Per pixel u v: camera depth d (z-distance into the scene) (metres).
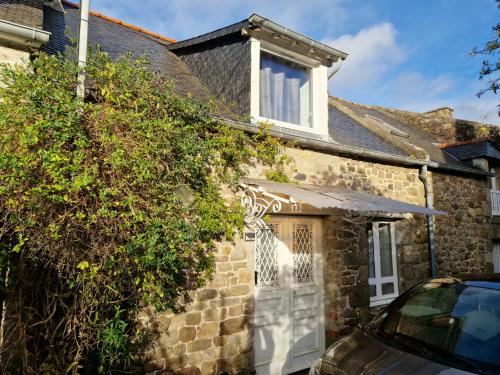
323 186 6.52
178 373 4.69
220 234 5.25
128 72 4.09
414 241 8.25
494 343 2.94
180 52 7.84
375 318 4.00
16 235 3.24
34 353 3.51
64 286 3.49
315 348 6.51
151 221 3.34
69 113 3.11
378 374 2.88
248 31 6.24
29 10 5.09
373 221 7.76
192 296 4.90
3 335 3.46
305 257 6.63
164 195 3.63
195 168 4.53
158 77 4.60
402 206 5.72
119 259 3.14
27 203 2.88
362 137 8.37
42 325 3.51
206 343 4.96
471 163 10.44
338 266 6.66
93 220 2.99
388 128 11.49
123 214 3.14
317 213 6.10
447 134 14.30
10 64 3.94
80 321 3.40
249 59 6.27
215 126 5.28
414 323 3.54
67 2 8.45
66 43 5.80
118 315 3.69
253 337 5.49
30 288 3.43
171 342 4.66
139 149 3.44
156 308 4.33
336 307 6.57
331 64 7.35
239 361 5.25
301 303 6.43
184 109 4.69
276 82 6.96
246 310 5.41
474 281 3.77
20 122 3.01
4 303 3.48
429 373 2.74
